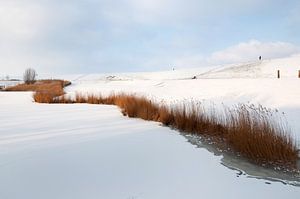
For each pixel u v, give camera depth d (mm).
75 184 3764
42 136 6516
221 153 5703
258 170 4746
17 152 5031
